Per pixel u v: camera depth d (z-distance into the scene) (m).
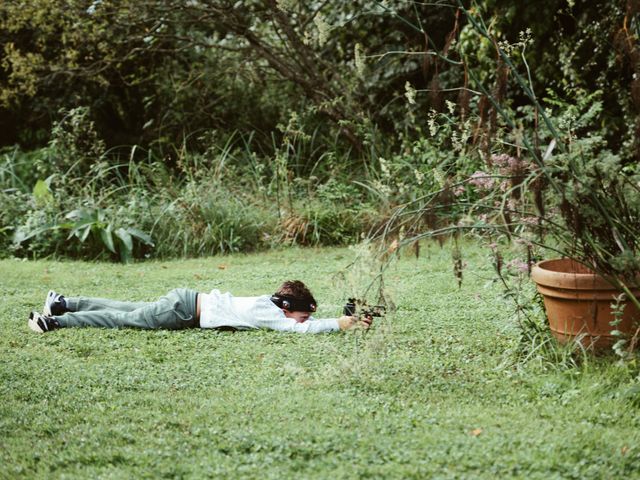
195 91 14.61
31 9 13.16
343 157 13.14
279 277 8.84
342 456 3.70
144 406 4.46
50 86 15.00
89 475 3.57
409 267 9.01
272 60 13.36
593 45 11.44
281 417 4.21
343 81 13.30
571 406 4.37
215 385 4.88
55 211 11.30
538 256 5.70
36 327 6.24
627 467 3.57
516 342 5.57
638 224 4.88
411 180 10.95
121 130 15.80
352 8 13.41
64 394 4.69
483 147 4.74
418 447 3.80
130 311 6.56
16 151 13.98
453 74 12.86
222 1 13.05
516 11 11.35
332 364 5.25
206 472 3.55
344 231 11.21
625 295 4.89
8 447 3.89
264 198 11.94
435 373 5.00
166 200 11.86
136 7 12.98
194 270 9.50
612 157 4.71
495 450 3.72
